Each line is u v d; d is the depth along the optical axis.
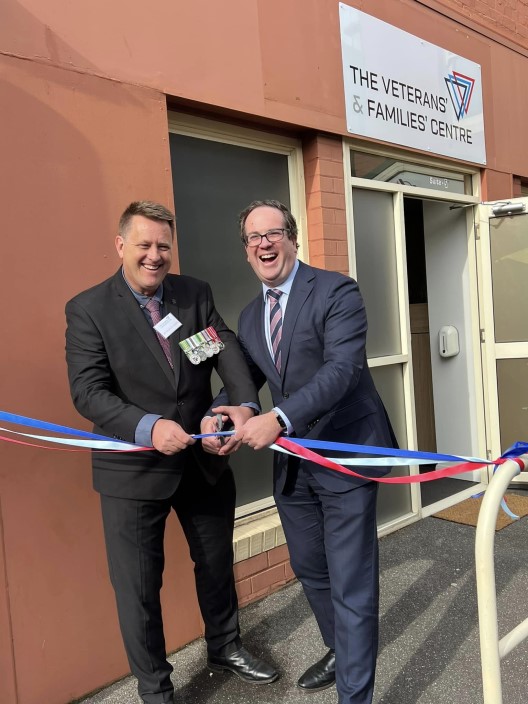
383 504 3.65
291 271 1.97
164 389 1.92
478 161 4.19
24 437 2.10
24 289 2.10
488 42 4.27
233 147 3.01
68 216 2.20
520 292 4.25
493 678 1.26
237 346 2.09
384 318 3.69
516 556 3.18
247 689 2.22
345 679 1.85
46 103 2.14
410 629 2.57
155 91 2.44
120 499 1.89
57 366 2.17
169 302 1.99
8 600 2.08
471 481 4.50
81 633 2.24
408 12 3.61
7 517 2.07
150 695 1.94
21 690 2.11
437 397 4.67
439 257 4.56
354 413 1.95
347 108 3.23
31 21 2.10
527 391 4.27
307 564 2.11
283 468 2.04
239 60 2.74
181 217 2.81
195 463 2.03
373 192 3.61
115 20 2.32
